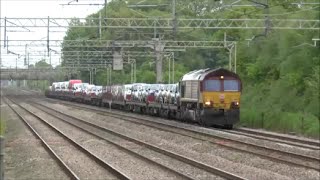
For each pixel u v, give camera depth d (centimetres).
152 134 4747
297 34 7188
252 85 8450
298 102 6500
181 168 2645
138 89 8894
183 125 5625
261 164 2805
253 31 8519
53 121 6575
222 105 5422
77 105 11900
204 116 5397
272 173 2514
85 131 5047
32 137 4547
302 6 7438
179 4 7006
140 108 8519
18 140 4325
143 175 2442
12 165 2970
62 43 10088
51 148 3538
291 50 7212
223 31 10450
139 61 14062
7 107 10919
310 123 5188
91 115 8106
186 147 3712
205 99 5406
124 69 14175
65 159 3067
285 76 7012
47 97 19000
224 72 5459
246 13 8262
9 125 6125
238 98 5462
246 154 3180
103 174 2502
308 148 3628
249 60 8956
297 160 2950
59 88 16562
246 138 4188
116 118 7069
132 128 5494
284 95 6838
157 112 7512
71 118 7188
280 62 7681
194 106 5672
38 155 3322
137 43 8394
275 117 5694
